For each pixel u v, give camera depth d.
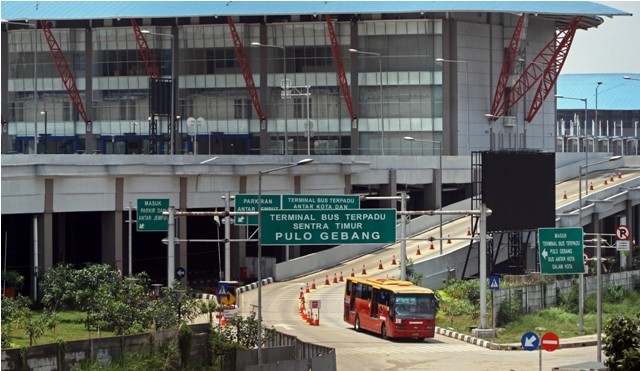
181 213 94.62
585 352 92.56
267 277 138.00
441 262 131.00
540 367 74.94
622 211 157.75
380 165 163.62
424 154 198.50
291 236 90.62
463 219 160.12
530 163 128.50
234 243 139.38
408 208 175.88
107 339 72.19
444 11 191.62
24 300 94.62
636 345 61.12
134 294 90.56
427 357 88.19
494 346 94.31
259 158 143.62
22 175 115.94
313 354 79.69
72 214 143.62
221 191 138.50
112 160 126.25
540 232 102.62
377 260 142.25
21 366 67.31
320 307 116.50
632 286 138.75
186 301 91.25
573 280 125.62
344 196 97.06
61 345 69.56
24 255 127.19
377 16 197.12
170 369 74.06
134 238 152.25
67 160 121.56
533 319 110.94
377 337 99.75
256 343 84.88
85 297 101.25
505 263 137.62
